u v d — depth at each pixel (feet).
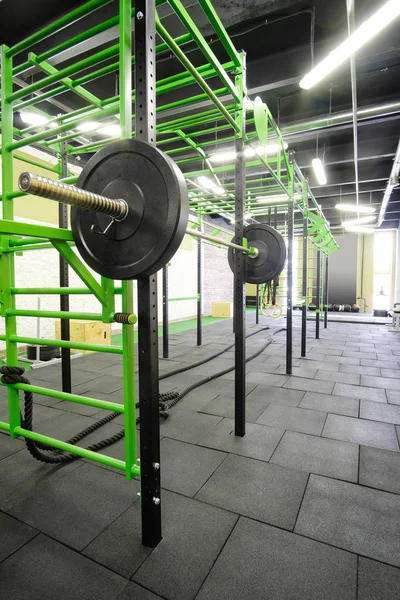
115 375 10.37
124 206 2.91
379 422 6.88
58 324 13.47
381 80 11.00
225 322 24.95
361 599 2.98
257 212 16.42
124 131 3.57
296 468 5.13
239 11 7.31
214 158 12.60
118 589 3.07
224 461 5.32
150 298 3.39
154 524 3.54
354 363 12.16
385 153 14.93
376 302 36.58
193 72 4.01
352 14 6.76
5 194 5.09
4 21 8.12
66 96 11.25
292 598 2.99
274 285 10.41
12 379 4.76
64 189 2.38
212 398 8.27
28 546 3.59
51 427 6.63
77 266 3.39
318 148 15.83
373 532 3.81
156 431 3.51
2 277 4.93
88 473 5.03
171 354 13.47
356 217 30.01
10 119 5.04
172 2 3.71
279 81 9.55
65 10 7.76
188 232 4.02
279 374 10.61
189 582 3.14
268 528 3.85
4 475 4.96
